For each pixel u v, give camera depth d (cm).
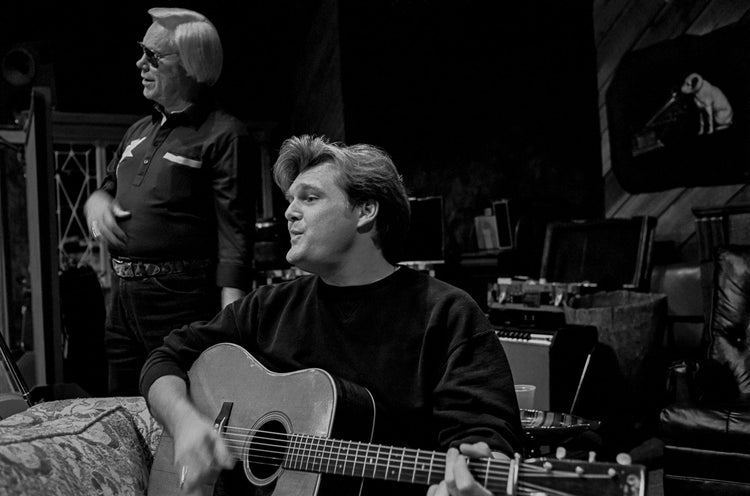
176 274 241
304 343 156
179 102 247
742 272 346
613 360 377
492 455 122
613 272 434
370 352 149
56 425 154
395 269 157
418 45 557
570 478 109
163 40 240
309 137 157
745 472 282
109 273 619
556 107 558
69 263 611
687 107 484
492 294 432
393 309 150
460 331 143
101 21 606
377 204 151
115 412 167
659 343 381
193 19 243
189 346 172
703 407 299
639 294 396
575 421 237
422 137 555
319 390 144
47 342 288
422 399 144
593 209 554
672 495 294
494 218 510
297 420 144
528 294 416
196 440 143
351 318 152
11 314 422
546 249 468
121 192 248
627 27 532
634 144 519
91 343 418
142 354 254
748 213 411
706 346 380
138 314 244
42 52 574
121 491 149
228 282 244
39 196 290
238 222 246
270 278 484
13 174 431
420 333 146
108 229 243
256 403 152
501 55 562
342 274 154
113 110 611
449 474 115
